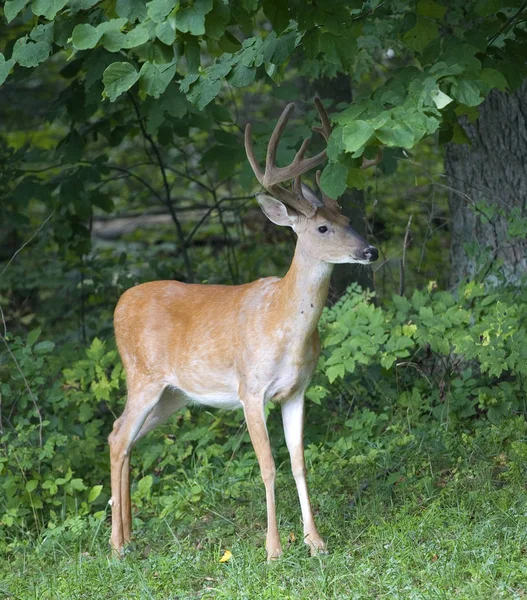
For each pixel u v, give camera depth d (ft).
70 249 53.36
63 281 56.08
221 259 63.00
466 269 44.55
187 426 39.65
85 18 30.32
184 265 59.72
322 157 31.27
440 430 37.17
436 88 26.16
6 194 49.85
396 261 58.39
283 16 27.71
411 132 24.95
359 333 37.19
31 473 36.50
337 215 31.14
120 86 28.19
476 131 43.27
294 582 28.12
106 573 30.22
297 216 31.14
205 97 29.91
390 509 32.27
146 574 29.94
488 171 43.29
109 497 37.65
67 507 35.91
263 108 68.74
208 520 34.42
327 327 39.22
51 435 37.76
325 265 31.07
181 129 47.78
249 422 31.83
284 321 31.40
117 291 54.24
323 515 33.27
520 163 42.60
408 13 31.35
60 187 48.57
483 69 28.19
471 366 41.60
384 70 56.39
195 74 29.27
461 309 37.55
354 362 36.91
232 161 43.55
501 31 31.24
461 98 26.63
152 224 73.61
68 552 33.04
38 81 69.31
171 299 35.22
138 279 52.90
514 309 36.70
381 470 35.29
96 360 39.01
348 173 27.17
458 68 26.81
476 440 36.09
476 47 29.32
